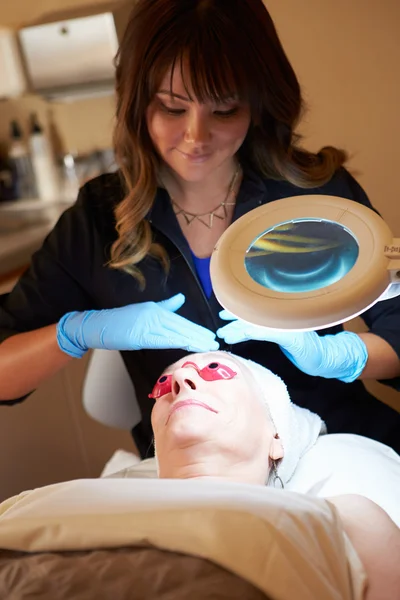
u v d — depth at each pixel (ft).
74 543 3.05
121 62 4.00
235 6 3.78
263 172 4.61
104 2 7.41
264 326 2.87
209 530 2.93
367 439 4.42
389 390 6.51
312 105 6.03
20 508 3.43
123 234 4.43
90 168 8.47
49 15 7.63
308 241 3.13
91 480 3.54
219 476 3.89
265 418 4.07
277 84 4.01
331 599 2.74
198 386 4.02
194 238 4.59
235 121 3.90
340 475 4.06
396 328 4.41
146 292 4.58
